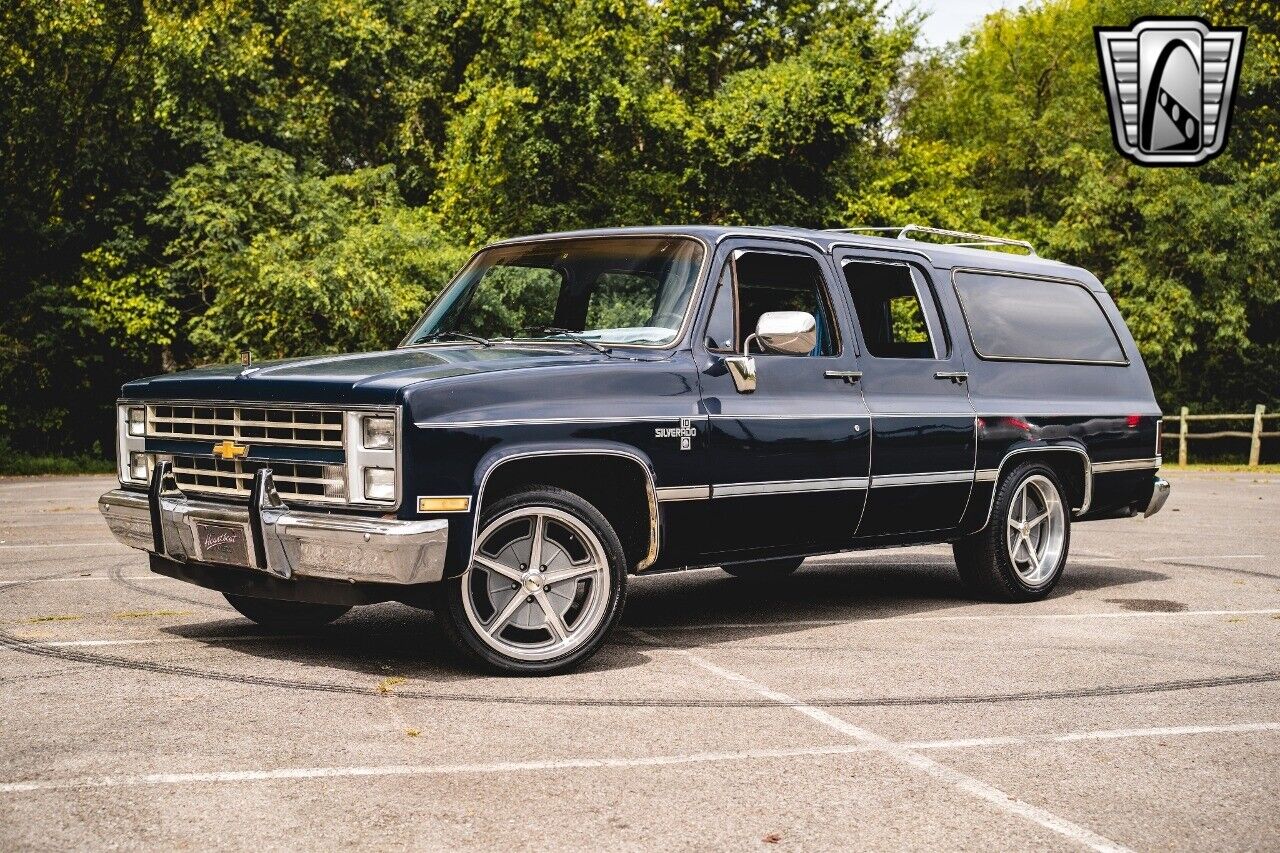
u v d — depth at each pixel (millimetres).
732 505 6098
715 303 6168
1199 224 31609
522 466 5520
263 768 4082
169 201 25328
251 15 29234
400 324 24875
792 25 31531
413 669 5613
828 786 3979
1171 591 8305
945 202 34562
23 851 3332
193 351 27359
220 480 5734
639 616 7230
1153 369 33906
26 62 25656
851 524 6719
